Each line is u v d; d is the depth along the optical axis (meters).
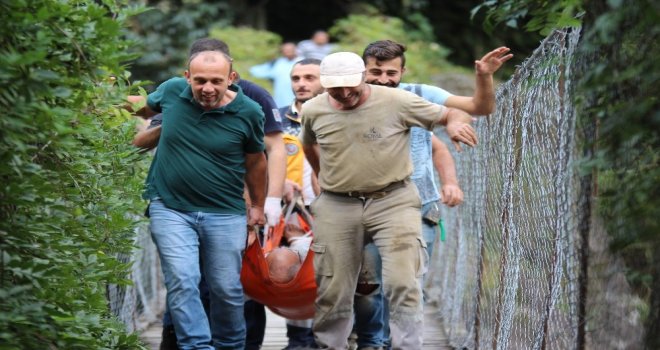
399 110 11.43
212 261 12.09
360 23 43.16
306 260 12.55
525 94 11.13
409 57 41.19
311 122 11.80
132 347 9.58
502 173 12.71
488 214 14.01
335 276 11.82
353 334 14.20
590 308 7.59
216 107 11.90
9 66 6.83
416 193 11.73
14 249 7.52
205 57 11.66
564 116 8.48
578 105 7.44
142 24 41.16
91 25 7.66
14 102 6.89
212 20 42.75
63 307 7.96
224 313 12.27
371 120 11.45
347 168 11.53
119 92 8.52
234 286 12.16
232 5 44.12
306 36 49.28
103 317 9.70
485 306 14.08
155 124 13.05
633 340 7.06
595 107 7.25
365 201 11.66
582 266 7.72
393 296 11.54
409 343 11.51
